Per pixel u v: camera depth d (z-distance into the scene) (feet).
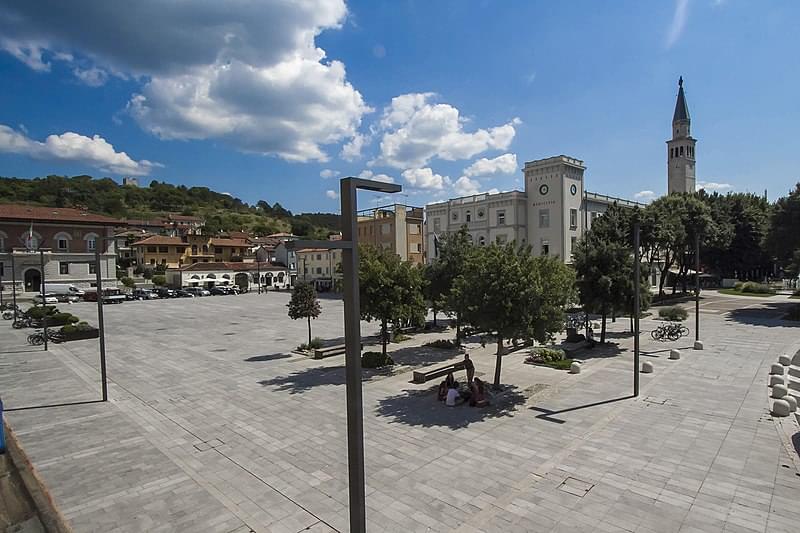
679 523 24.99
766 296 151.53
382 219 192.44
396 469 32.27
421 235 200.95
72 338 92.02
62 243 198.90
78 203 406.62
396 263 64.54
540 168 160.04
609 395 48.70
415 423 41.45
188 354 76.74
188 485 30.71
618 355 69.41
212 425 42.16
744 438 36.58
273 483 30.81
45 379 60.64
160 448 37.04
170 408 47.50
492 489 29.14
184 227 398.42
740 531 24.18
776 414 41.60
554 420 41.50
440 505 27.37
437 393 50.80
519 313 47.09
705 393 48.78
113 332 103.24
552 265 51.39
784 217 113.39
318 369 64.03
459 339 78.79
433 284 78.95
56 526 25.34
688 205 147.95
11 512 27.02
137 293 194.39
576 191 161.07
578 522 25.26
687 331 87.66
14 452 35.42
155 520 26.50
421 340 85.97
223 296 210.59
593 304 72.90
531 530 24.58
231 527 25.73
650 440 36.50
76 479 31.76
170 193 557.74
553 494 28.32
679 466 31.83
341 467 32.99
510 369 61.46
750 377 55.11
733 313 113.80
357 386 20.51
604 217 134.51
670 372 58.18
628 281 70.85
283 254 290.35
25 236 189.26
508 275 47.39
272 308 156.46
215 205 582.76
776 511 26.00
